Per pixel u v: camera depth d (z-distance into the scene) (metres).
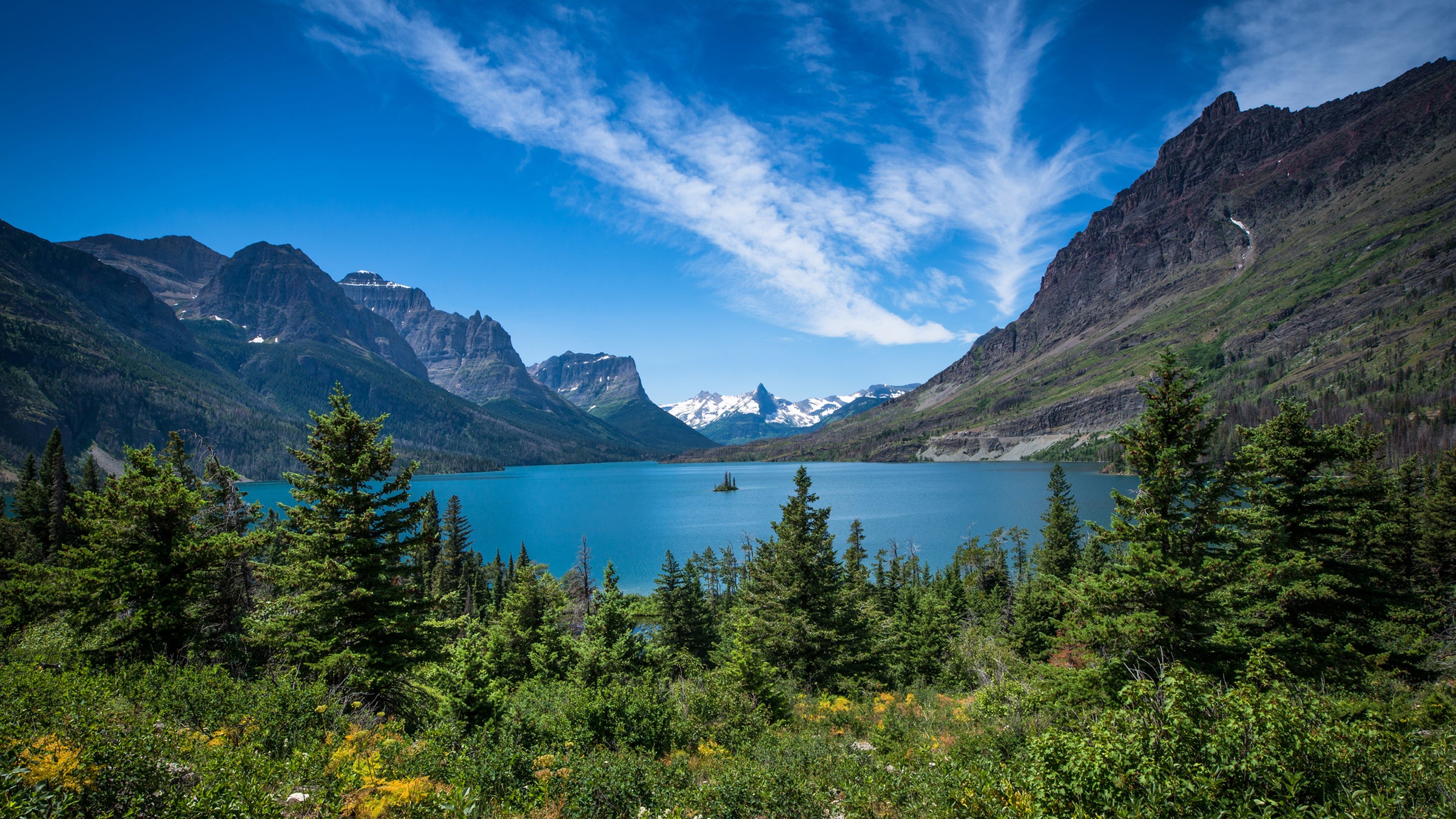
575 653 36.31
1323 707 9.13
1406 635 22.77
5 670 12.57
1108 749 8.25
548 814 11.40
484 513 197.38
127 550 22.33
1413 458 35.62
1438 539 32.62
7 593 25.83
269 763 10.17
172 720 11.80
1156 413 20.45
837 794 13.20
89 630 21.73
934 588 71.38
